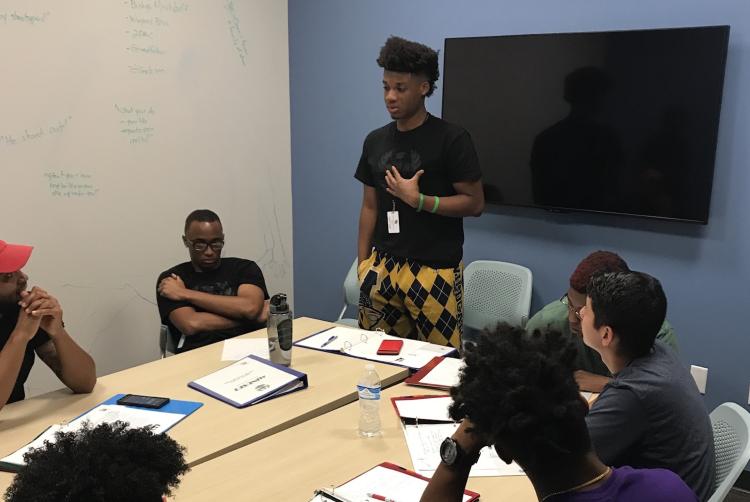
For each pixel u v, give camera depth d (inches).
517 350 42.0
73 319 132.4
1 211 119.8
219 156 155.4
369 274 117.0
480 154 136.6
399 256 114.0
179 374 88.4
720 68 108.6
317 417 76.4
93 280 134.7
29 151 122.3
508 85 130.5
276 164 169.2
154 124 141.3
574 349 43.1
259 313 116.9
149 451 37.2
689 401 60.9
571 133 124.7
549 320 93.3
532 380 40.1
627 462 62.7
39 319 77.9
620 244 125.4
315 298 174.9
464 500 57.9
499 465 64.5
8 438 69.7
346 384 84.9
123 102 135.3
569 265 131.6
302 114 167.9
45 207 125.7
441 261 112.1
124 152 136.8
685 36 110.7
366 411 71.6
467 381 42.8
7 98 118.2
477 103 135.1
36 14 120.2
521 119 130.1
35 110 122.2
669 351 64.7
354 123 158.6
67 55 125.4
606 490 41.3
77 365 80.4
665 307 62.0
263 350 97.5
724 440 67.6
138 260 142.1
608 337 62.4
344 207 164.4
